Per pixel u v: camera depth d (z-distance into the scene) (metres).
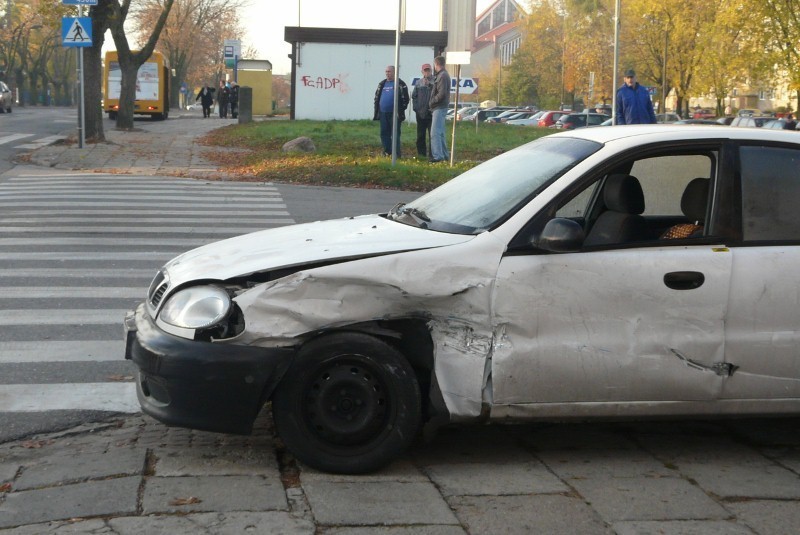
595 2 64.50
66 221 13.20
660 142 5.01
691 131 5.11
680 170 5.40
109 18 26.11
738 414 4.95
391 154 23.12
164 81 45.59
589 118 50.16
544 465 4.98
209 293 4.62
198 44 86.50
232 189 17.64
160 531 4.00
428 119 23.06
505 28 155.75
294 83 40.53
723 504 4.50
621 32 58.41
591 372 4.75
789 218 5.02
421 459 5.01
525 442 5.35
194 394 4.51
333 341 4.61
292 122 36.75
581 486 4.68
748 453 5.27
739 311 4.86
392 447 4.69
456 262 4.66
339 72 40.41
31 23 94.12
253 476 4.65
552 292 4.70
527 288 4.68
